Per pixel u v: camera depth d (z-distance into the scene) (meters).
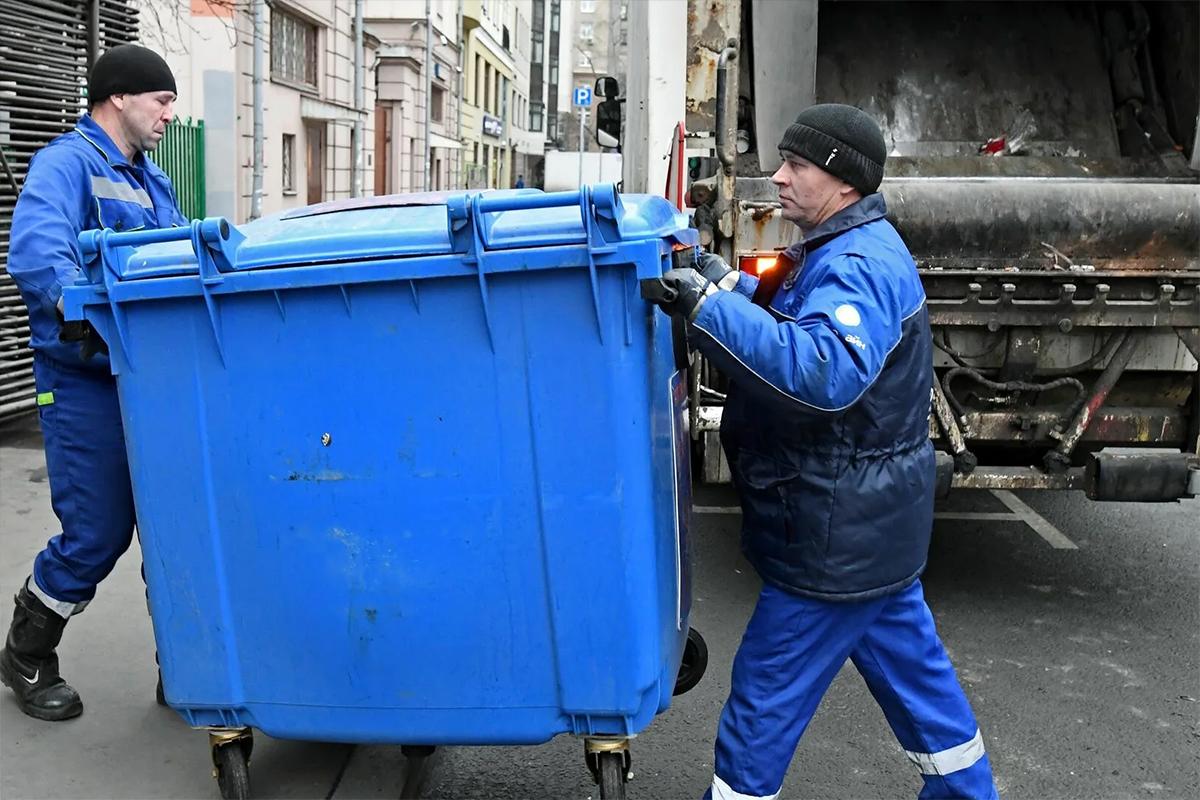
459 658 2.56
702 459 4.62
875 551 2.56
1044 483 4.51
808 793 3.29
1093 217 4.41
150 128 3.41
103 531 3.28
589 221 2.30
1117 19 5.95
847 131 2.57
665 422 2.61
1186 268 4.43
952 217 4.42
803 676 2.64
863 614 2.63
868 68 5.90
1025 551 5.54
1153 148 5.72
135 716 3.52
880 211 2.64
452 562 2.51
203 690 2.67
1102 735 3.66
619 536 2.45
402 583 2.54
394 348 2.45
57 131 8.01
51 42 7.91
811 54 5.25
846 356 2.35
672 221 2.81
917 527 2.62
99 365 3.14
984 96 5.90
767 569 2.63
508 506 2.47
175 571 2.62
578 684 2.54
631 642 2.50
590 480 2.43
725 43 5.17
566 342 2.39
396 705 2.61
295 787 3.16
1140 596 4.95
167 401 2.55
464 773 3.34
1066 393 4.62
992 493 6.54
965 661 4.23
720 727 2.70
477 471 2.47
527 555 2.49
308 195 22.98
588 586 2.48
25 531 5.21
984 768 2.79
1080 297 4.40
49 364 3.18
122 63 3.33
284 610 2.60
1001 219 4.43
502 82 54.22
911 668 2.73
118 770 3.21
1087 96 5.91
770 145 5.26
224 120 15.22
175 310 2.51
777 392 2.35
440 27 35.22
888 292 2.46
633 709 2.54
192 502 2.58
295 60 21.52
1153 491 4.43
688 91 5.21
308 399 2.50
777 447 2.58
